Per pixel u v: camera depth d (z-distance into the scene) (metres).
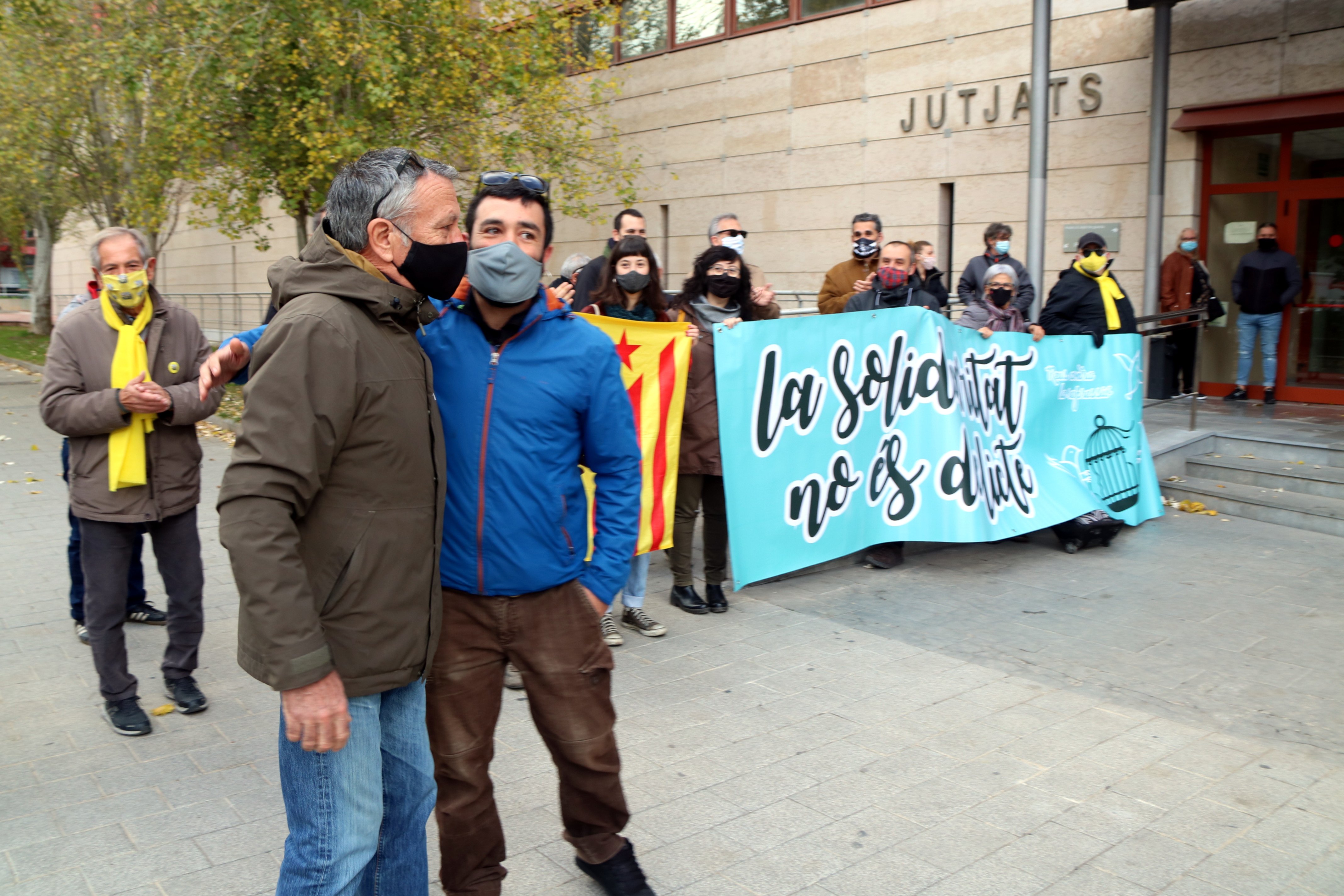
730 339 5.39
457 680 2.44
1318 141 10.20
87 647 4.83
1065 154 11.31
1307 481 7.51
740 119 14.68
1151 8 10.43
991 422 6.47
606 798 2.62
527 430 2.37
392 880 2.32
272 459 1.85
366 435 2.00
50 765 3.62
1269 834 3.14
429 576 2.14
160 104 13.30
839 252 13.62
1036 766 3.60
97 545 3.80
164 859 2.99
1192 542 6.80
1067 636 5.00
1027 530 6.38
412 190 2.03
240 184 13.91
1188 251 10.32
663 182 15.99
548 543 2.42
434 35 12.19
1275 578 5.96
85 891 2.82
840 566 6.36
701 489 5.43
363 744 2.07
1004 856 3.00
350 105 11.98
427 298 2.16
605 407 2.48
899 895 2.80
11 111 16.84
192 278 29.12
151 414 3.72
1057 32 11.23
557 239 18.08
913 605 5.53
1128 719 4.02
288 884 2.06
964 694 4.27
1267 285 10.22
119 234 3.80
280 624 1.84
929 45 12.34
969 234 12.19
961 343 6.28
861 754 3.70
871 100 13.02
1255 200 10.68
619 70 16.34
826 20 13.41
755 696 4.26
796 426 5.67
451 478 2.38
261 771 3.59
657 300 5.32
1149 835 3.13
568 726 2.53
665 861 2.97
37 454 10.30
